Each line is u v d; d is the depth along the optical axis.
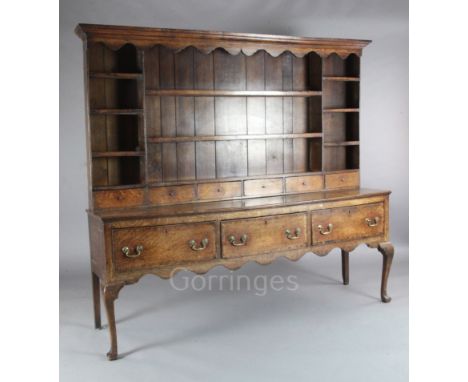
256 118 4.57
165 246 3.67
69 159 5.11
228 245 3.86
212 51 4.37
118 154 3.88
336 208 4.27
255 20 5.33
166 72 4.22
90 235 3.95
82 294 4.79
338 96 4.88
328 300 4.61
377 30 5.76
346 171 4.77
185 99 4.30
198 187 4.20
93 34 3.74
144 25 5.05
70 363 3.51
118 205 3.91
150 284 5.12
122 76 3.83
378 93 5.88
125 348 3.72
